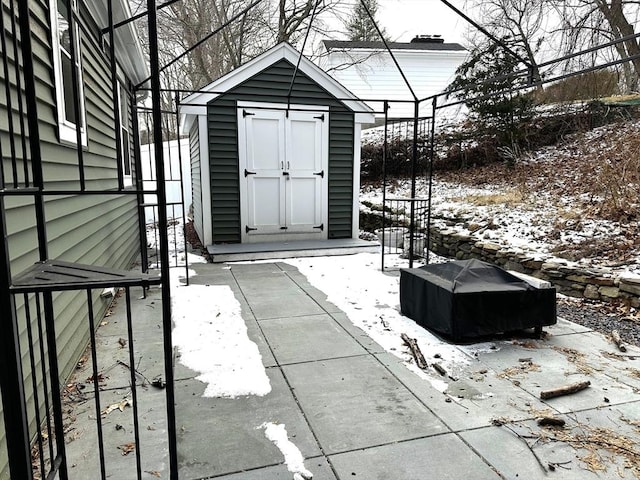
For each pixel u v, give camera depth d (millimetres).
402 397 2340
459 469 1755
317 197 6980
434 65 15961
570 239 5121
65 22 3170
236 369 2678
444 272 3396
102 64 4348
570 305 3957
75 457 1823
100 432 1426
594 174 7062
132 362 1410
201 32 12633
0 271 1160
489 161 9766
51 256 2422
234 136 6430
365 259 6184
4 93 1914
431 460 1812
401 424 2078
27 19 1471
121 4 4020
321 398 2332
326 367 2713
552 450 1870
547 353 2898
